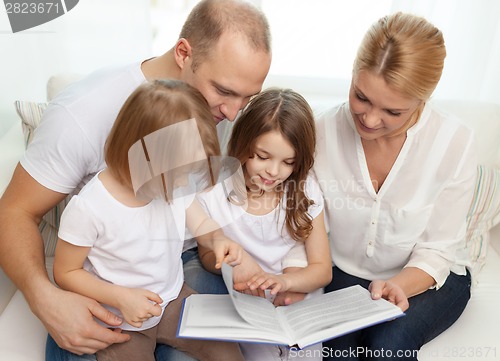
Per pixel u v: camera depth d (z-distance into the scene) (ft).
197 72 3.41
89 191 3.13
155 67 3.58
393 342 3.61
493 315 4.07
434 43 3.19
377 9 6.21
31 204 3.37
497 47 5.75
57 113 3.34
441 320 3.80
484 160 4.65
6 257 3.24
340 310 3.46
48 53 5.61
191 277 4.00
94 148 3.38
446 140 3.78
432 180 3.89
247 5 3.39
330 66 6.54
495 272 4.53
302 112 3.62
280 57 6.49
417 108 3.58
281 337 3.15
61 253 3.18
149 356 3.42
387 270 4.20
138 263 3.30
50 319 3.09
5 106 5.02
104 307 3.33
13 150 4.39
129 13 5.63
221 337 3.05
